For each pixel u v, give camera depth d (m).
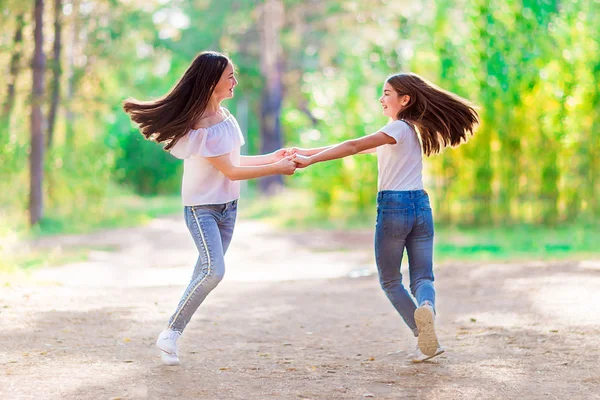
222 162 6.35
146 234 27.69
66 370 6.24
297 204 38.47
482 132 23.83
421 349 6.37
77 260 18.27
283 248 22.00
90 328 8.24
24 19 27.48
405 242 6.62
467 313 9.24
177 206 50.97
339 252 20.45
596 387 5.77
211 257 6.39
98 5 30.48
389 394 5.65
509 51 23.67
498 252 17.30
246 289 12.30
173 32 49.12
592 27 22.86
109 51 31.11
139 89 42.22
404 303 6.61
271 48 47.81
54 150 31.11
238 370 6.40
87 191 32.44
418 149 6.57
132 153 71.31
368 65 31.47
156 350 7.18
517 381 5.99
